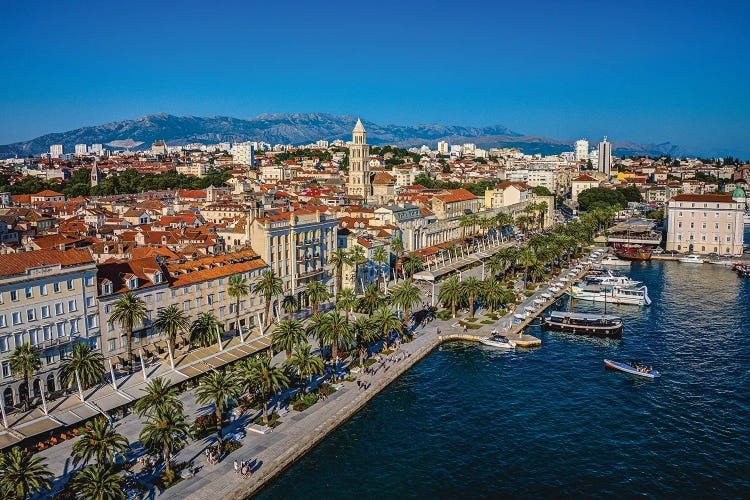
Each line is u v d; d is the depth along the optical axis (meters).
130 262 152.50
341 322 146.12
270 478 105.38
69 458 104.38
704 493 105.69
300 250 198.50
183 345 156.00
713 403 140.12
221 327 161.75
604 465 114.38
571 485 107.94
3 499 83.31
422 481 108.50
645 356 170.88
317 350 162.00
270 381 120.56
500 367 161.62
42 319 126.25
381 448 119.12
